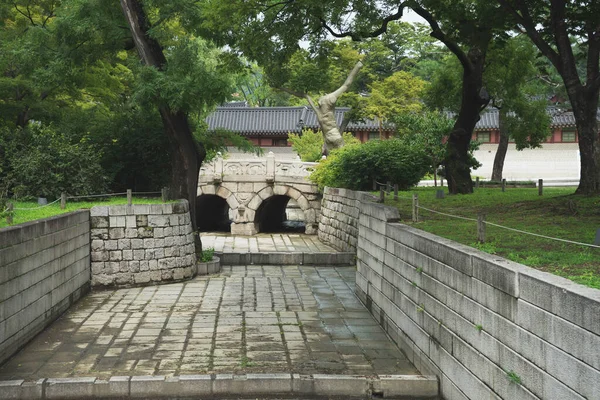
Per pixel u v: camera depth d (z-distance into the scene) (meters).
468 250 8.57
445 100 29.67
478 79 22.11
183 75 18.33
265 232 37.00
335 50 37.09
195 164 20.78
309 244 30.66
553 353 6.10
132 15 19.14
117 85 24.84
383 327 13.19
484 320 7.76
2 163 19.94
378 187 25.89
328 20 19.64
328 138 35.38
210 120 51.25
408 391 9.54
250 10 18.41
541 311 6.34
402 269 11.70
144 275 17.86
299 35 19.09
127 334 12.57
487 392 7.65
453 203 19.27
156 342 12.00
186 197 20.42
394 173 25.88
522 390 6.73
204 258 20.61
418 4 18.39
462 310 8.52
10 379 9.73
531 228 11.88
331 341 12.23
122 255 17.56
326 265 22.06
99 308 14.93
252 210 35.50
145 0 18.64
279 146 51.72
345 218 26.94
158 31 18.47
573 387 5.75
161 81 17.77
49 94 23.45
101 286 17.30
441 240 9.79
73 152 20.28
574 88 15.29
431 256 9.93
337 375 9.91
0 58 20.56
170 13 18.84
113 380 9.48
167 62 19.02
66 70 19.52
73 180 20.09
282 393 9.64
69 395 9.40
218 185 35.53
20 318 11.41
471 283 8.20
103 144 23.38
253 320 13.82
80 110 24.55
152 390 9.50
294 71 28.55
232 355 11.19
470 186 23.14
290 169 35.09
